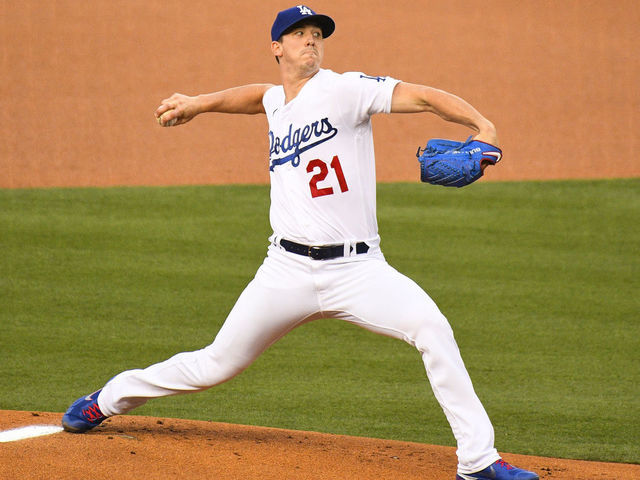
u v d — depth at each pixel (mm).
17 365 24703
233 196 46844
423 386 24281
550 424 21375
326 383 24328
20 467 14195
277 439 16984
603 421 21625
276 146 15320
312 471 14992
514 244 39844
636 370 25859
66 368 24578
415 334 14734
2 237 38062
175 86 69750
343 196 14852
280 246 15375
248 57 77250
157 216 42531
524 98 70750
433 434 20484
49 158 53969
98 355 25797
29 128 59750
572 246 39812
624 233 41969
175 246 37969
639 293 33688
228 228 40938
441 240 40031
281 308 15375
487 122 14352
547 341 28422
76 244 37656
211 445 16016
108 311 29984
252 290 15609
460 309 31453
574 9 96438
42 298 31016
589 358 26891
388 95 14609
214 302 31297
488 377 25094
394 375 25172
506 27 89438
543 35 87312
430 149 14680
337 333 29047
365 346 27812
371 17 91312
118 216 42281
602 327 29891
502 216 44250
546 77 75812
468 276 35312
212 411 21844
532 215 44594
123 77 71188
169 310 30312
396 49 81625
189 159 54938
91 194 46125
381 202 46219
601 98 71125
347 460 15891
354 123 14828
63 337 27297
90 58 74875
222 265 35688
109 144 57375
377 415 21797
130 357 25688
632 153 58562
